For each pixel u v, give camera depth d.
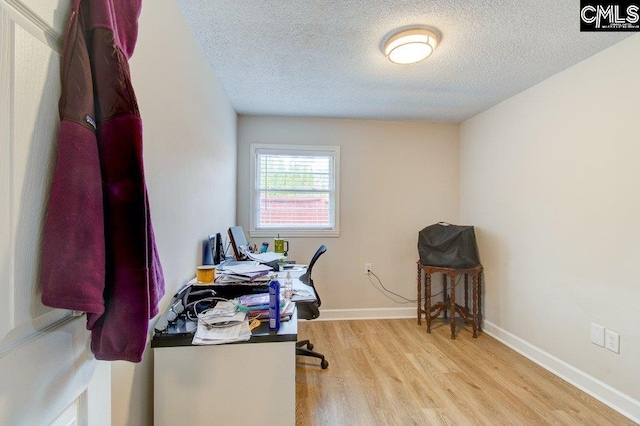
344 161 3.47
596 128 1.99
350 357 2.50
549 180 2.35
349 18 1.65
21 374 0.45
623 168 1.82
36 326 0.48
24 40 0.45
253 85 2.55
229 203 2.89
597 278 1.97
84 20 0.57
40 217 0.48
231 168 2.98
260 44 1.92
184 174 1.62
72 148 0.52
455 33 1.78
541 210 2.42
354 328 3.16
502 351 2.63
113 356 0.62
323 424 1.70
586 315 2.04
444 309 3.21
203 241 2.00
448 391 2.02
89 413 0.62
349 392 2.00
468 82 2.46
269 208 3.44
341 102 2.95
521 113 2.65
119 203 0.61
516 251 2.69
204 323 1.26
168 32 1.40
